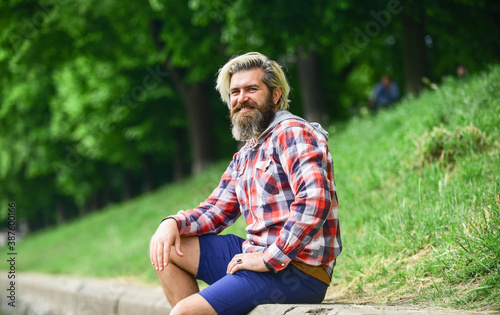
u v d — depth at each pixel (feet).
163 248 10.98
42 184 142.51
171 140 80.79
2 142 122.01
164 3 53.21
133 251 36.88
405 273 13.46
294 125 10.38
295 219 9.86
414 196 18.35
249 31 40.40
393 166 22.68
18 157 122.72
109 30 64.95
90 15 59.57
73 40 63.00
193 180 56.85
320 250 10.38
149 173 93.61
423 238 15.05
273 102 11.00
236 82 10.89
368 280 14.61
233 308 10.23
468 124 21.67
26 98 93.71
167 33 55.67
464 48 48.83
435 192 17.49
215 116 79.30
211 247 11.50
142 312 18.22
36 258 66.39
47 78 90.38
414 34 41.01
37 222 196.34
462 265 11.87
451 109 25.41
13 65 63.31
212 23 54.90
